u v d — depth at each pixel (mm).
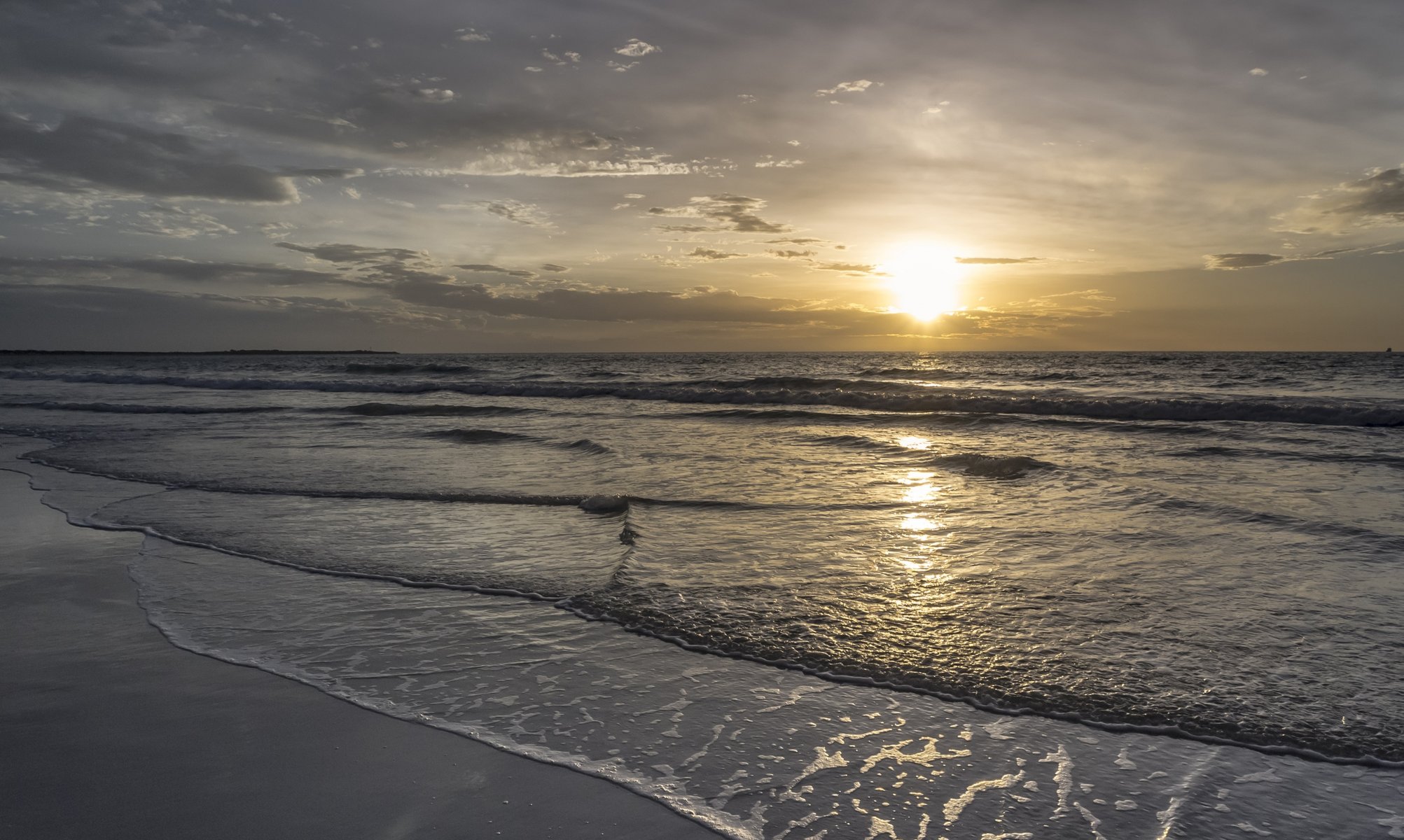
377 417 16641
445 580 5242
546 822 2555
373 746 3074
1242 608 4465
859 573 5266
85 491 8562
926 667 3770
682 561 5598
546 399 22078
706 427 14266
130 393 25672
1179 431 12781
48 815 2605
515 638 4234
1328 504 7074
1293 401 16031
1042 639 4078
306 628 4406
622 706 3422
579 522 6910
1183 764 2891
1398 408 13648
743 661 3891
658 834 2486
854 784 2777
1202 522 6516
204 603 4844
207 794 2734
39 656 4023
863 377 35281
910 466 9695
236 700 3496
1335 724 3150
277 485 8688
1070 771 2852
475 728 3227
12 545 6320
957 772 2850
